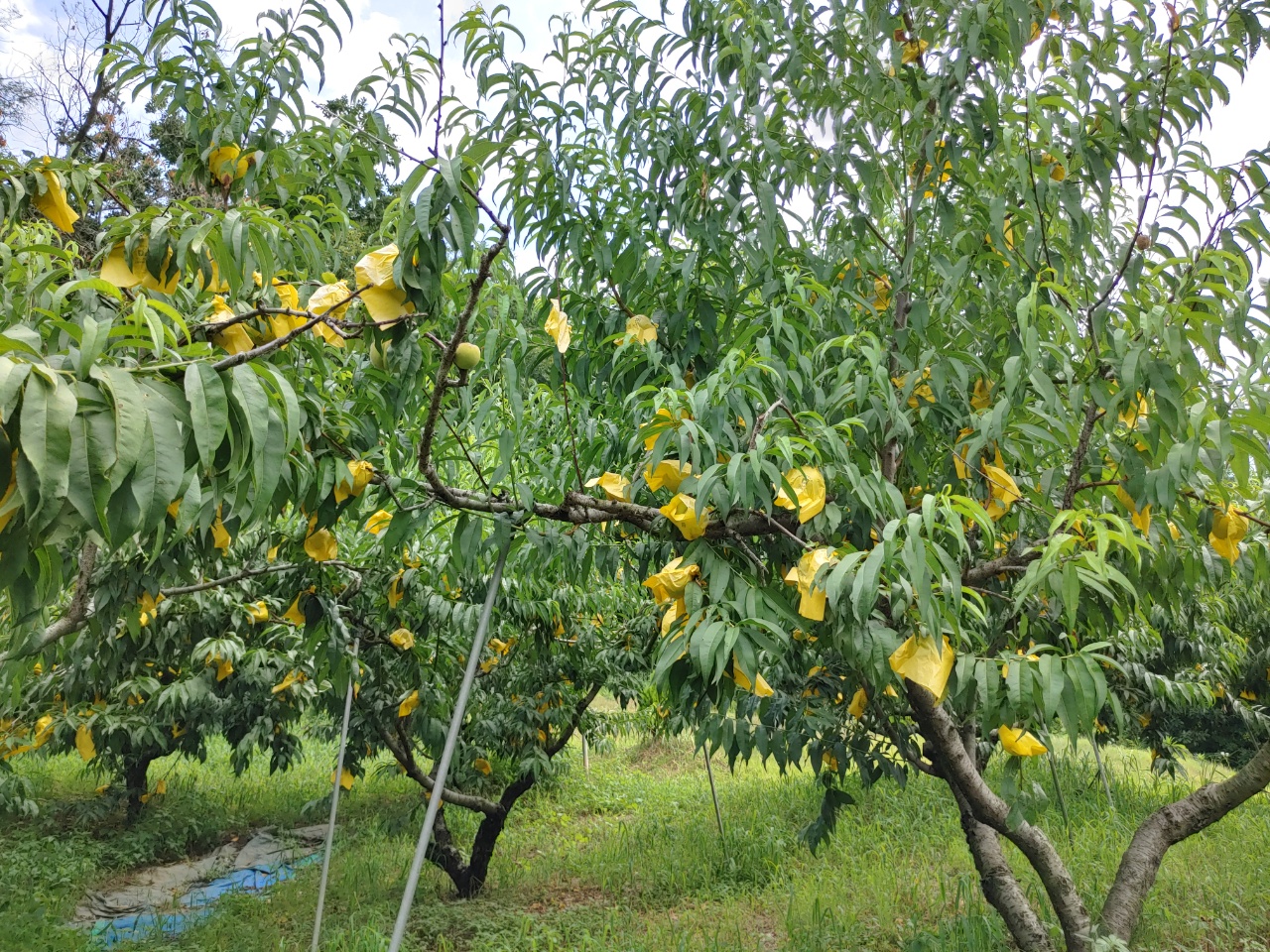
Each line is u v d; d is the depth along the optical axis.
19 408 0.88
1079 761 7.83
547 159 2.65
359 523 2.35
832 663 3.72
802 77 2.71
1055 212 2.54
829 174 2.56
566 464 2.74
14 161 1.82
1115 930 2.75
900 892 4.92
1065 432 2.17
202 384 1.01
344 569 4.27
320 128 2.56
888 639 1.76
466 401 2.10
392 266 1.50
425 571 4.21
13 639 2.08
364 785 9.39
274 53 2.50
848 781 7.55
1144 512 2.15
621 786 9.60
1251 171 2.17
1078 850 5.16
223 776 9.67
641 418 2.45
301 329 1.31
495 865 6.72
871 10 2.53
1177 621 4.89
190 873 6.95
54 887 6.22
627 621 7.11
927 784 7.25
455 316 2.40
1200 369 1.98
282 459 1.10
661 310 2.66
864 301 2.58
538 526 2.75
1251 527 2.62
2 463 0.89
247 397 1.06
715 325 2.60
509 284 2.49
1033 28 2.52
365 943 4.82
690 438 1.93
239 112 2.45
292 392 1.12
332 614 3.65
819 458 2.02
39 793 8.64
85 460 0.89
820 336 2.56
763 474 2.01
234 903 5.86
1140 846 2.97
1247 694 7.30
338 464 2.03
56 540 0.95
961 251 2.72
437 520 4.02
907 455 2.53
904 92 2.63
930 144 2.33
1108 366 2.17
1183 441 2.05
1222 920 4.09
